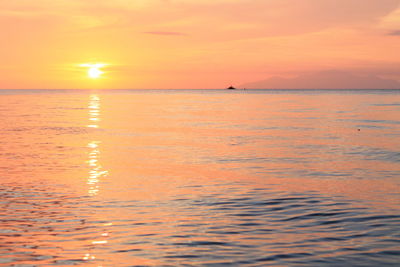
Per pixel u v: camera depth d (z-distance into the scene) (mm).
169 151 34562
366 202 18359
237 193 20125
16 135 46000
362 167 27406
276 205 17938
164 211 17000
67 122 64188
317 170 26406
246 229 14664
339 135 47969
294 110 104875
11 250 12609
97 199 18906
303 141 42125
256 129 54906
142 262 11695
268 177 24094
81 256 12133
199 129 54531
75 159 30172
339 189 21000
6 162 28719
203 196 19516
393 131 52688
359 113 92062
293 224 15227
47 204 17984
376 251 12445
